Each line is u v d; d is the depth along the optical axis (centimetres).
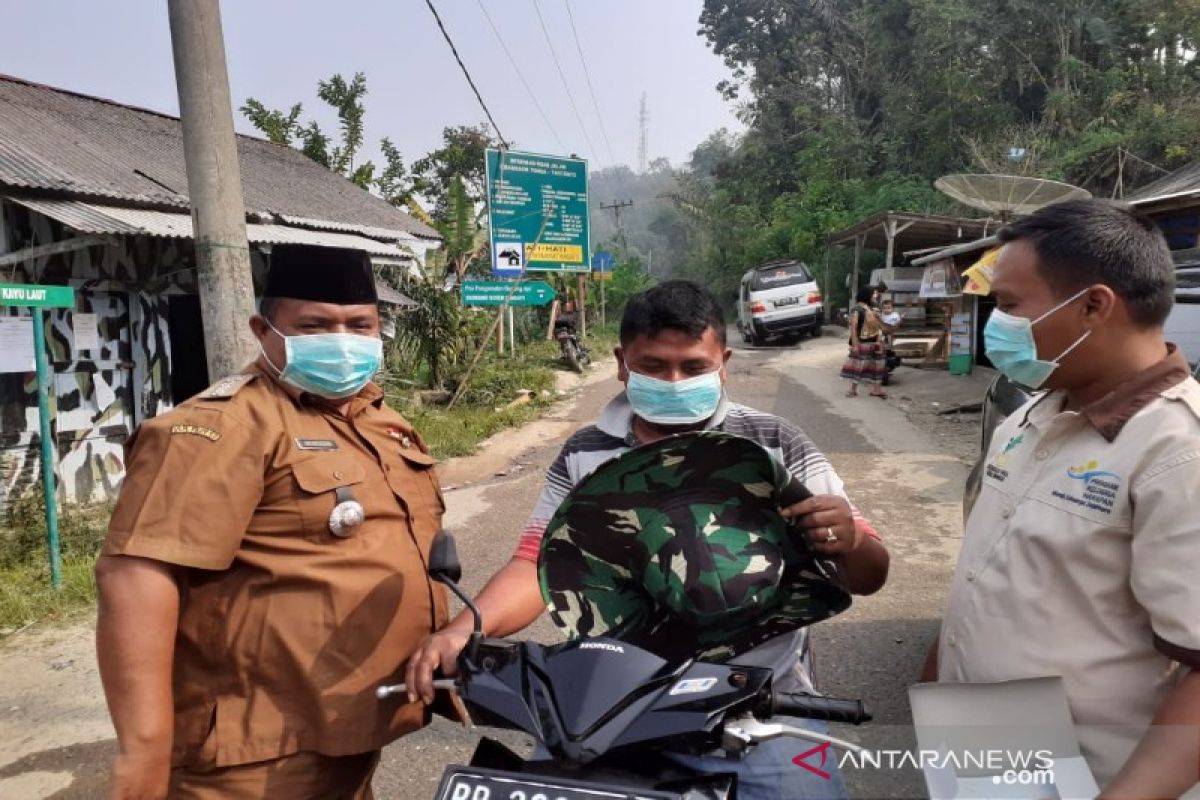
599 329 2594
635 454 152
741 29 3972
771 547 161
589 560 163
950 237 2069
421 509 198
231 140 450
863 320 1176
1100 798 124
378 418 201
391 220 1429
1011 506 152
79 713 364
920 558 522
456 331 1286
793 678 175
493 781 132
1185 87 2238
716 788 136
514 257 1655
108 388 766
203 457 165
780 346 2017
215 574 170
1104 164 2075
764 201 3734
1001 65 2584
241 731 169
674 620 164
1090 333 143
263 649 169
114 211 689
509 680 145
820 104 3625
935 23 2655
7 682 393
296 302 180
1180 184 1295
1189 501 126
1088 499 138
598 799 126
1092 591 137
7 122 811
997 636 147
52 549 498
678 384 173
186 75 435
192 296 904
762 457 154
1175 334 380
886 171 3003
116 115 1075
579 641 149
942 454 810
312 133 2130
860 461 791
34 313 496
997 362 158
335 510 175
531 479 798
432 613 194
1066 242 143
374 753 191
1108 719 135
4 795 308
